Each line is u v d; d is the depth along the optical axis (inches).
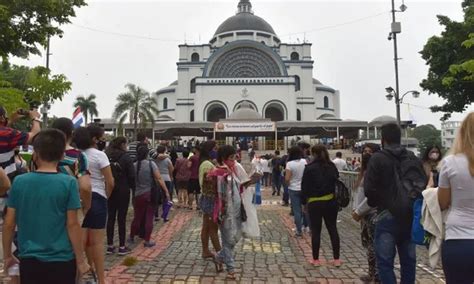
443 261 143.6
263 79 2797.7
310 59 3169.3
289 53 3191.4
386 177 194.7
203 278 262.5
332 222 295.7
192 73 3083.2
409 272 198.1
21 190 137.9
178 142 2226.9
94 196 233.1
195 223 486.3
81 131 243.9
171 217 531.8
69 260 137.6
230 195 262.1
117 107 1905.8
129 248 332.8
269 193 895.1
